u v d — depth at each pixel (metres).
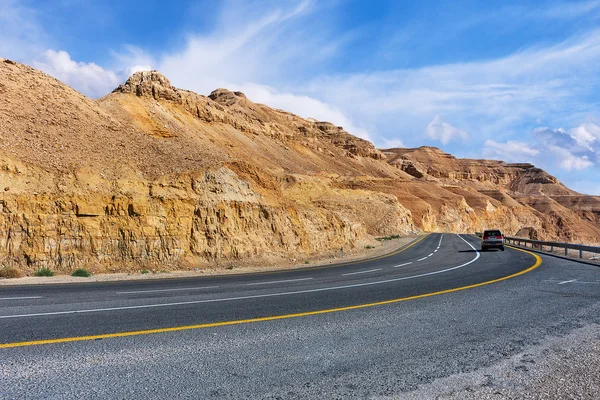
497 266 17.56
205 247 24.47
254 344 5.58
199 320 7.00
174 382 4.21
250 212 28.39
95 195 22.75
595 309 7.96
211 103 101.81
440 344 5.63
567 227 158.75
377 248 39.16
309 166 108.81
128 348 5.35
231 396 3.89
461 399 3.89
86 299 9.40
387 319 7.10
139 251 22.27
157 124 47.38
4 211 20.16
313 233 32.81
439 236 65.25
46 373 4.43
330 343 5.65
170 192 25.34
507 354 5.22
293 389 4.07
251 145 93.56
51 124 28.62
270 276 16.02
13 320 6.96
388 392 4.01
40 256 20.02
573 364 4.88
